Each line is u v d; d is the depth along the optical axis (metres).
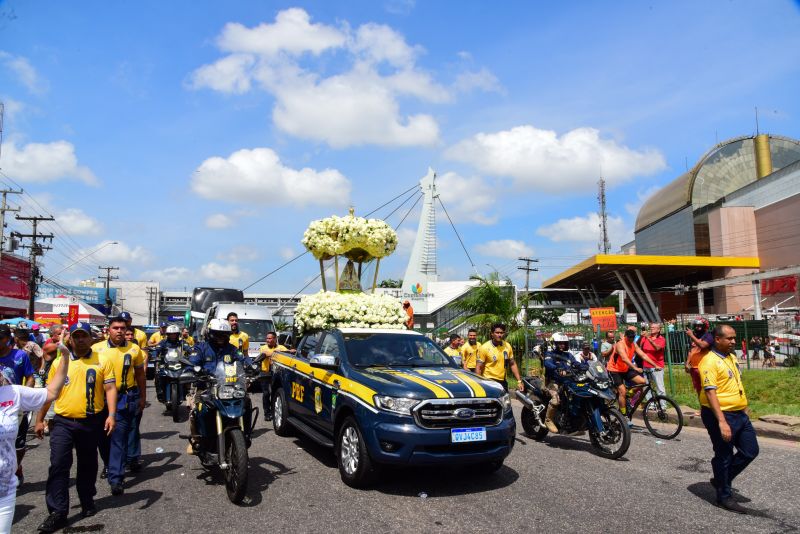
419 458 5.72
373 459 5.90
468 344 11.05
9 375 6.45
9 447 3.70
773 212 47.38
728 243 49.28
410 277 82.00
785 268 36.91
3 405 3.71
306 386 8.02
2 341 6.90
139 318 101.06
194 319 26.75
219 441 5.86
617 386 10.29
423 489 6.14
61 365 4.14
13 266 37.72
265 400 10.77
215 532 4.90
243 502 5.70
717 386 5.59
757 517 5.28
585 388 8.05
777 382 16.48
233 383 6.12
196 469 7.06
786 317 33.41
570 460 7.58
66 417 5.27
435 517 5.26
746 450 5.54
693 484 6.39
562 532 4.89
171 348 11.51
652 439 9.09
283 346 10.82
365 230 10.63
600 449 7.93
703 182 60.81
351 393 6.42
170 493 6.05
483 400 6.05
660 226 67.12
